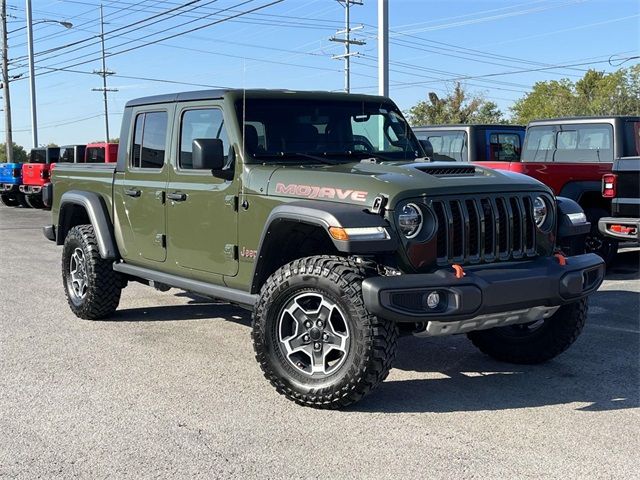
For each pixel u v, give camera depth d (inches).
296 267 176.6
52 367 215.3
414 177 178.7
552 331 207.5
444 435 161.9
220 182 208.8
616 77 1720.0
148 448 155.9
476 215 178.7
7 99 1480.1
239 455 151.8
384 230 167.0
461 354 230.2
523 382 200.4
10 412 178.1
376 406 180.9
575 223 201.3
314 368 177.9
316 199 180.9
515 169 381.1
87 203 267.6
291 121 215.8
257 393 191.5
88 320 277.1
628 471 142.7
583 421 170.1
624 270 386.0
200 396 189.2
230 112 207.6
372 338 166.1
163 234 233.8
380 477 140.9
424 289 162.9
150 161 241.9
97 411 178.5
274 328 181.8
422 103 1924.2
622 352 229.6
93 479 141.3
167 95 233.9
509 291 170.7
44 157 1008.9
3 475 143.3
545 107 2155.5
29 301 315.6
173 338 249.6
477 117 1935.3
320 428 166.4
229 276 207.9
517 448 154.4
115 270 265.0
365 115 231.9
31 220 790.5
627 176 333.1
